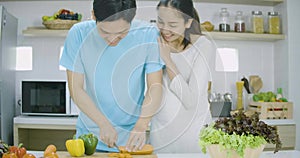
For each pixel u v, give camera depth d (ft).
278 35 12.02
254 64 12.74
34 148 12.20
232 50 12.67
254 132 4.53
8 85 11.30
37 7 12.32
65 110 10.88
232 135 4.47
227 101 10.90
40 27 12.21
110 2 5.05
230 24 12.60
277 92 12.07
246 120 4.60
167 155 5.93
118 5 5.06
